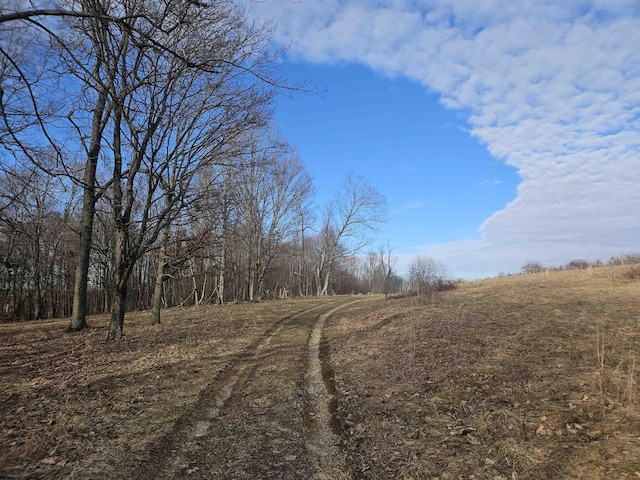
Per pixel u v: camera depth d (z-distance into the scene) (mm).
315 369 10578
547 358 7961
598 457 4262
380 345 11961
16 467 4590
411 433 5820
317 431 6500
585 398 5789
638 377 6363
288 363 10570
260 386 8445
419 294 21844
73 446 5219
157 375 8750
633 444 4367
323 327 18531
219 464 5082
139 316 22266
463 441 5281
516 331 10578
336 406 7672
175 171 13086
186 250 18891
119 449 5242
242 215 32031
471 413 6086
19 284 34125
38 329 17016
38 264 32906
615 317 10672
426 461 4945
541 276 23891
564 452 4520
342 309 25953
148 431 5867
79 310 15789
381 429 6156
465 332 11328
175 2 8898
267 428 6297
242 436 5957
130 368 9305
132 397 7238
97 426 5902
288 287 60219
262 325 17656
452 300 18359
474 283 26969
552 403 5832
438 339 11000
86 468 4691
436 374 8203
